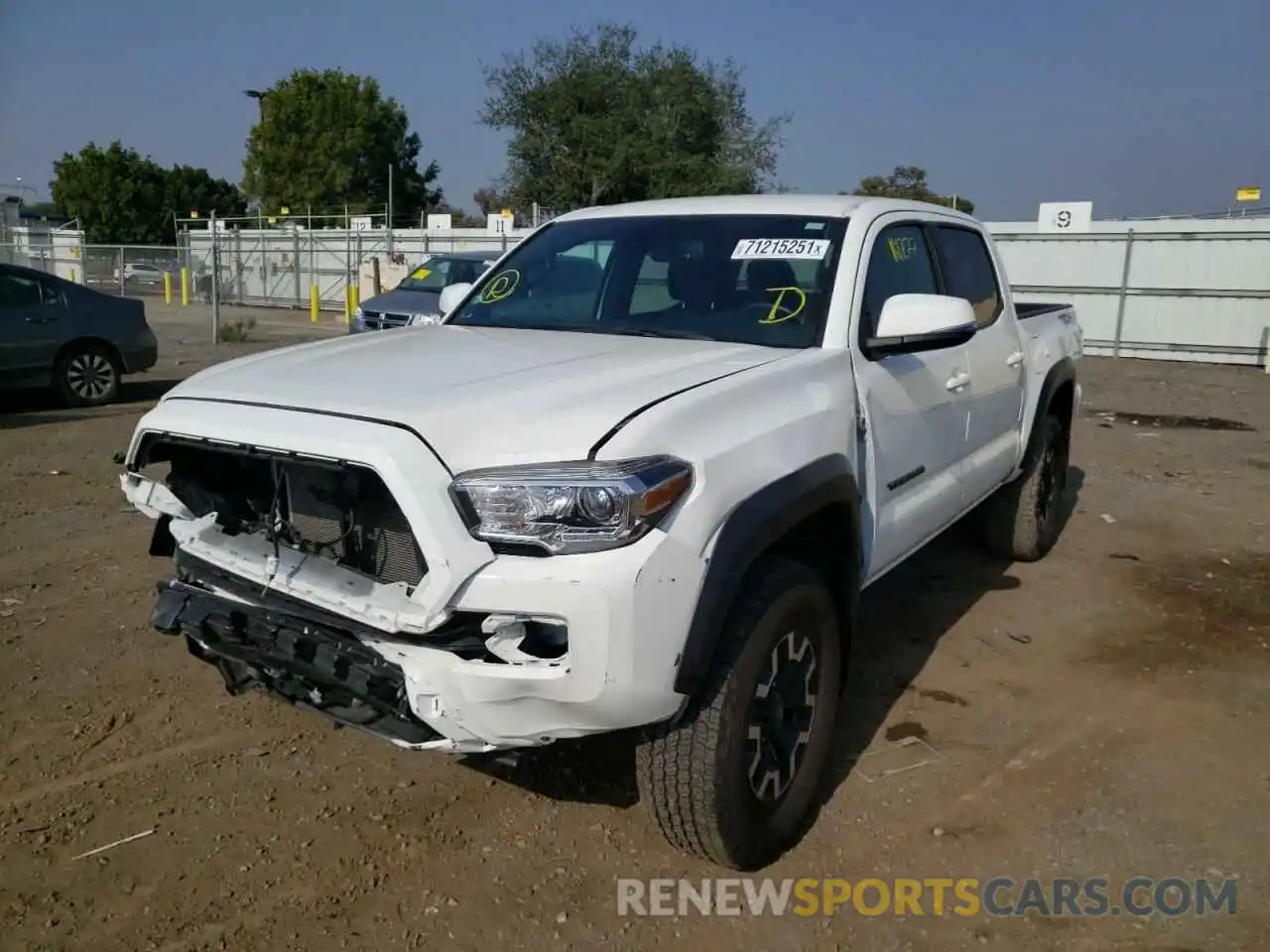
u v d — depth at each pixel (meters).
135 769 3.64
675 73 33.19
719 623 2.65
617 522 2.47
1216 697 4.38
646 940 2.86
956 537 6.60
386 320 13.97
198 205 65.25
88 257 34.53
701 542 2.63
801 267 3.78
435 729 2.64
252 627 2.90
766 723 3.04
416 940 2.84
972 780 3.69
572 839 3.30
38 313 10.92
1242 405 13.07
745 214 4.11
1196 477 8.55
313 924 2.88
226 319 27.06
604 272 4.16
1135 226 19.42
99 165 60.97
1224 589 5.73
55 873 3.06
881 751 3.89
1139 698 4.36
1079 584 5.78
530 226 31.28
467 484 2.50
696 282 3.91
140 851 3.18
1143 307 19.56
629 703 2.52
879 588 5.67
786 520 2.87
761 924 2.93
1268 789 3.64
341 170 56.06
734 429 2.86
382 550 2.72
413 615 2.49
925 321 3.50
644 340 3.63
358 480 2.67
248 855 3.18
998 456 5.13
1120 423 11.47
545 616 2.46
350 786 3.57
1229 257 18.67
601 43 33.62
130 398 12.09
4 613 4.98
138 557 5.86
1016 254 20.69
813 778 3.30
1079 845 3.32
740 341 3.61
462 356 3.28
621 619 2.46
